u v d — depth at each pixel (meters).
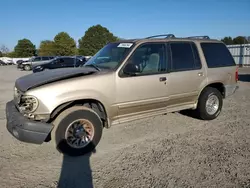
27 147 4.06
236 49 28.41
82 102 3.91
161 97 4.54
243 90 10.03
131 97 4.16
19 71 25.72
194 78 4.99
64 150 3.67
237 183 2.97
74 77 3.75
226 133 4.69
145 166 3.40
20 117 3.53
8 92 10.05
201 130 4.88
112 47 4.64
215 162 3.49
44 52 79.81
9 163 3.52
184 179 3.06
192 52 5.05
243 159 3.58
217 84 5.62
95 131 3.87
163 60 4.58
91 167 3.41
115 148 4.03
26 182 3.05
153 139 4.41
